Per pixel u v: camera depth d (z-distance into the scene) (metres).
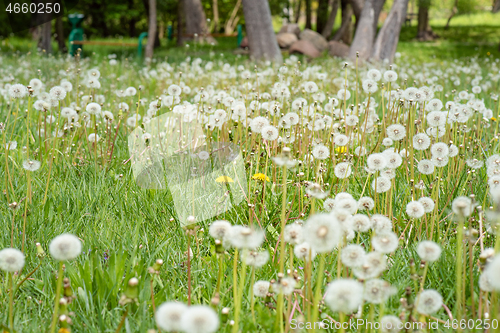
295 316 1.95
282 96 4.39
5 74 9.13
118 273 2.18
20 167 3.53
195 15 19.45
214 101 4.72
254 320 1.86
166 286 2.15
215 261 2.44
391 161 2.57
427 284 2.24
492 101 6.47
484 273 1.66
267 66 10.52
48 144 3.93
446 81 7.84
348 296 1.31
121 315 2.05
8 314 2.02
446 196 3.02
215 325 1.20
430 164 2.71
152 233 2.74
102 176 3.44
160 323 1.26
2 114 5.20
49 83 6.95
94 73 4.39
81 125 4.19
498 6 37.84
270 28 13.77
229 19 36.62
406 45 23.25
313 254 1.83
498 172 2.59
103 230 2.71
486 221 2.54
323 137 3.89
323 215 1.36
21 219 2.75
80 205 3.03
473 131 4.17
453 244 2.58
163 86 7.39
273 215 2.91
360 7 15.12
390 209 2.71
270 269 2.32
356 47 13.47
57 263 2.38
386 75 3.59
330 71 9.26
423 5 27.38
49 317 2.01
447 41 26.81
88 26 33.44
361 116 4.61
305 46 17.47
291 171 3.57
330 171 3.48
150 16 14.40
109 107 5.73
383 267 1.59
